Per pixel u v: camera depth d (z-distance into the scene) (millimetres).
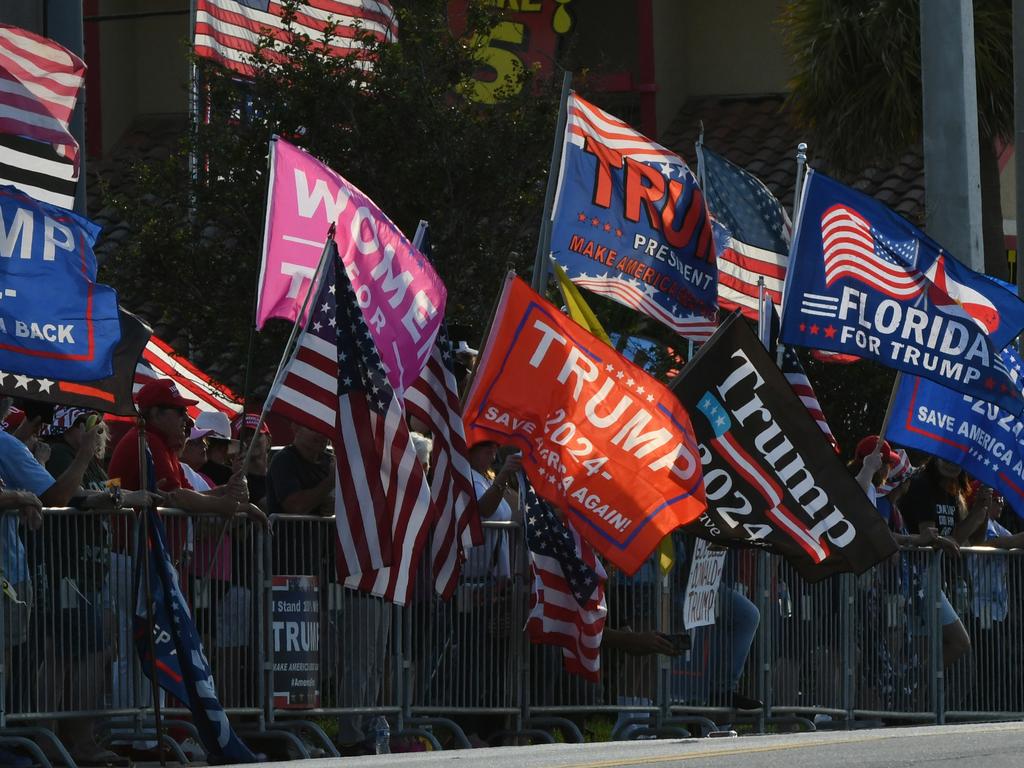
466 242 42719
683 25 74562
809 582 31500
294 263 27359
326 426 26219
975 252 44219
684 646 30031
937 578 34156
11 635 23859
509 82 45344
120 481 25828
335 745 28547
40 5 33344
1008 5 57594
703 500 28953
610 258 32406
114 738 25719
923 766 17844
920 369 32875
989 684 35062
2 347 24031
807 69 58406
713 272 33406
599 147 32250
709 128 72312
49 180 27312
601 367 28750
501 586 29203
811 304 32531
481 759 20719
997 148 66312
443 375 28469
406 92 42000
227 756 24891
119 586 25297
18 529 23969
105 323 24609
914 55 56469
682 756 19828
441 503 28031
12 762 24422
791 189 67625
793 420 30859
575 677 29922
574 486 28406
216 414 33188
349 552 26016
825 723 33031
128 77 74250
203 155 42750
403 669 28203
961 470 35875
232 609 26516
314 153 42375
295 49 42750
